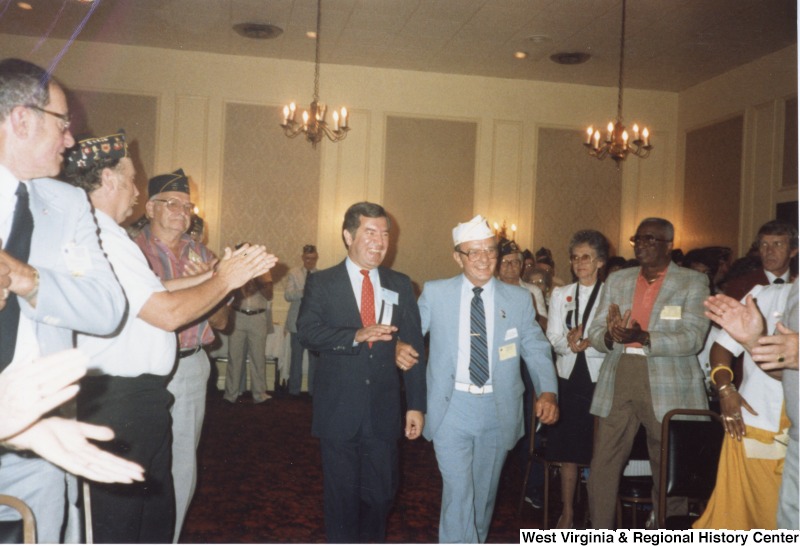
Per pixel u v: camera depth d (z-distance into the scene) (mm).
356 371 2746
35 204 1584
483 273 2951
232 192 8820
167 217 2990
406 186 9234
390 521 3900
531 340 3045
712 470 2820
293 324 7883
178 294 2014
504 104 9484
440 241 9305
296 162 8977
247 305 7305
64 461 1185
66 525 1868
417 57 8703
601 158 7652
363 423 2734
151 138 8578
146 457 2143
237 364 7367
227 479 4645
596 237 3959
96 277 1548
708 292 3301
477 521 3027
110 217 2115
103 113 8438
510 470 5004
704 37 7684
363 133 9125
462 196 9375
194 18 7574
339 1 6996
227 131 8805
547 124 9586
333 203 9047
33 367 1150
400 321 2900
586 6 6938
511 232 9430
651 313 3361
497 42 8047
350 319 2816
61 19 7707
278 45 8391
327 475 2734
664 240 3387
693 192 9484
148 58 8578
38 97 1536
